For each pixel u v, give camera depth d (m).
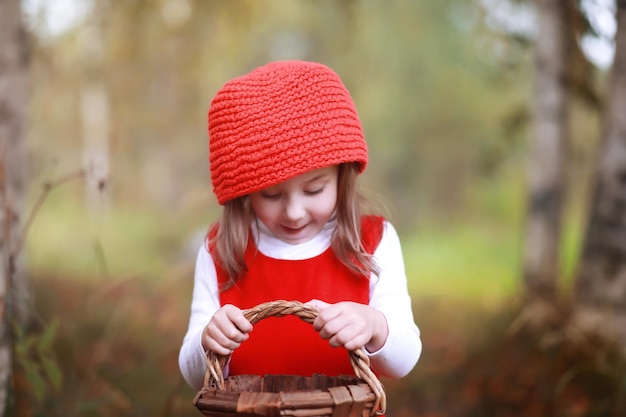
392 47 13.41
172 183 16.00
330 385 1.59
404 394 3.99
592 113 5.11
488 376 3.86
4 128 3.71
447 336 5.20
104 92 9.45
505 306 4.91
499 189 15.41
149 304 5.25
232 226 1.89
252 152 1.69
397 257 1.93
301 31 13.35
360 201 1.98
